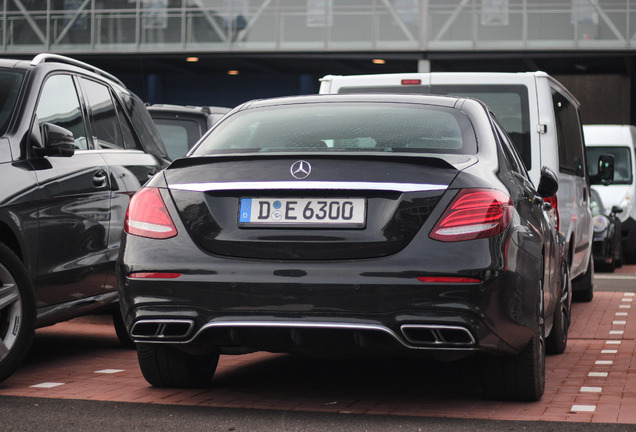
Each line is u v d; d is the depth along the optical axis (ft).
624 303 43.34
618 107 132.05
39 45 118.83
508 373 19.74
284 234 18.10
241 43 115.24
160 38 116.57
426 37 111.34
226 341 18.35
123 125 28.14
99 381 22.41
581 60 116.06
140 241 18.72
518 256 18.34
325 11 113.60
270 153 18.76
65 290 23.67
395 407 19.63
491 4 110.01
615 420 18.47
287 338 18.04
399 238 17.75
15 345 21.21
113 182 25.85
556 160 34.78
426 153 19.31
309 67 126.21
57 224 23.21
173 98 140.15
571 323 35.70
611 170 49.98
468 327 17.44
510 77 35.37
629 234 75.36
